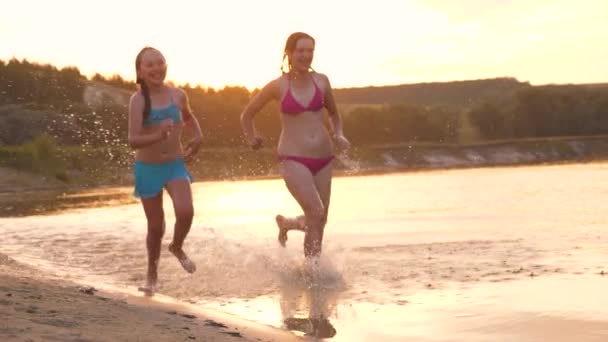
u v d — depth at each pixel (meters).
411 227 10.34
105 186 31.14
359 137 61.69
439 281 6.19
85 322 3.99
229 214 13.65
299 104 7.33
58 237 10.02
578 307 5.06
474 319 4.84
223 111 50.41
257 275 6.73
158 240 6.27
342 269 6.84
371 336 4.49
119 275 6.91
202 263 7.39
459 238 8.91
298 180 7.21
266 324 4.82
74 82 58.28
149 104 6.15
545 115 71.69
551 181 21.61
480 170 35.16
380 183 25.02
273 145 46.47
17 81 56.19
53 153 33.62
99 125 50.47
